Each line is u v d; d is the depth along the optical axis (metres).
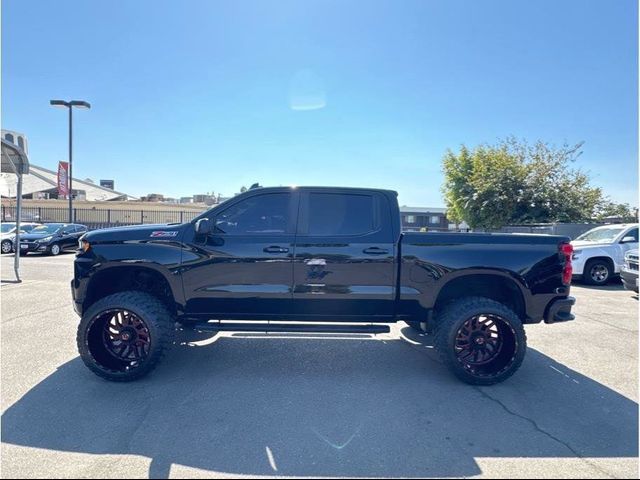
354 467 2.69
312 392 3.82
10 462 2.69
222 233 4.25
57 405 3.48
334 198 4.34
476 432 3.13
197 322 4.48
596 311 7.24
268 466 2.69
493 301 4.12
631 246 10.15
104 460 2.72
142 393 3.74
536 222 18.14
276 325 4.25
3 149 9.41
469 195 19.94
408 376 4.24
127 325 4.10
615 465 2.73
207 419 3.28
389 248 4.18
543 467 2.71
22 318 6.27
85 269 4.14
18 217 9.79
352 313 4.26
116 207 30.23
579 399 3.71
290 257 4.16
